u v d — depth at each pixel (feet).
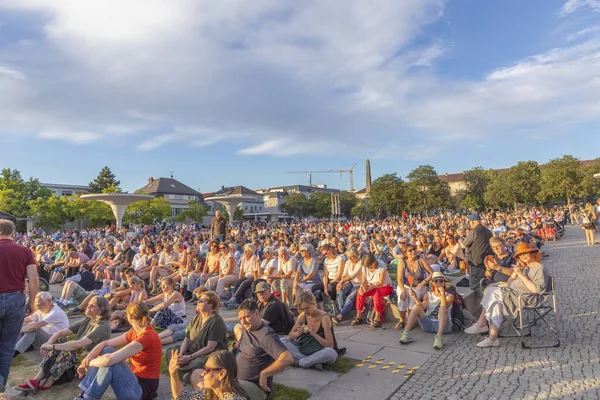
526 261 20.26
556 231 77.97
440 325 20.97
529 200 208.85
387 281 25.25
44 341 20.07
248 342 14.34
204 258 36.45
